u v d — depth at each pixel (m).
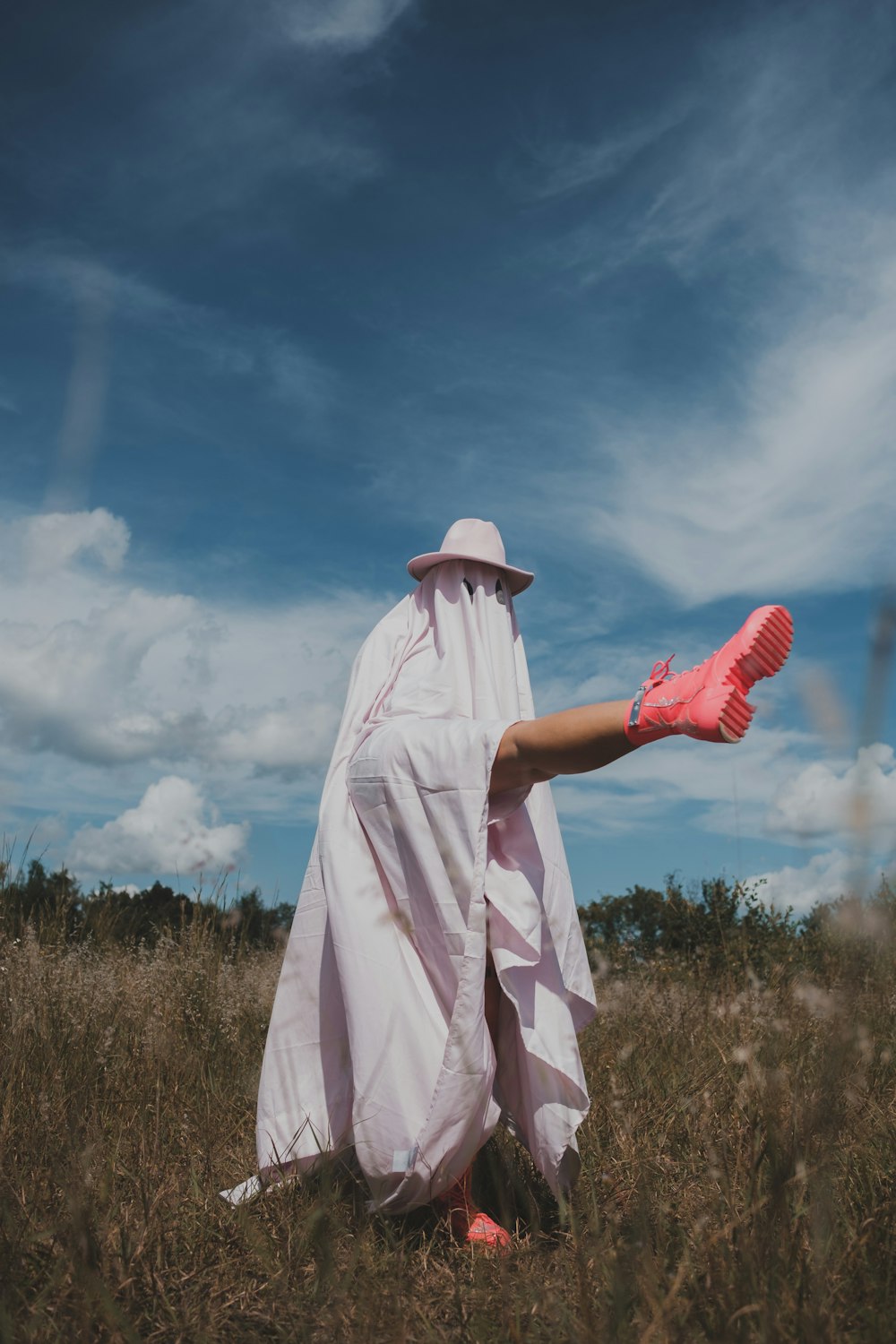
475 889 2.74
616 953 8.77
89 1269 2.02
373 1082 2.74
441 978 2.85
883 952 1.54
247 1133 3.56
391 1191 2.68
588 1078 4.11
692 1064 4.21
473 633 3.40
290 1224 2.54
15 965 4.90
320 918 3.08
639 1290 1.93
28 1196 2.54
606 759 2.61
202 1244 2.46
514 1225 2.83
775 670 2.39
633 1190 2.82
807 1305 1.77
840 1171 2.55
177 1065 4.06
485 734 2.79
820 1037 3.69
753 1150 2.40
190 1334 2.01
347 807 3.12
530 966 2.89
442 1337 1.98
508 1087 3.04
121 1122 3.33
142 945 6.04
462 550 3.50
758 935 8.10
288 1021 3.06
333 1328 1.99
